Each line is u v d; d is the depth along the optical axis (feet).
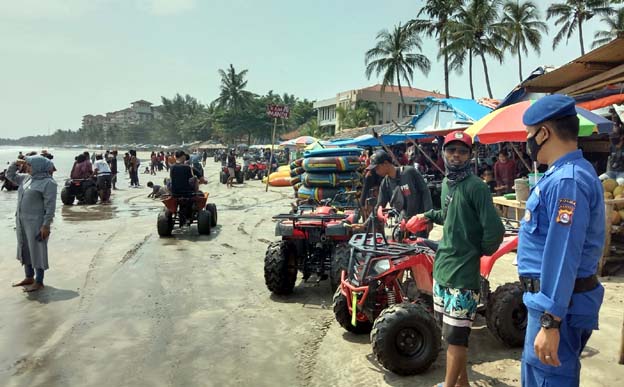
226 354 14.85
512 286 14.61
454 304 10.77
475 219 10.78
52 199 21.54
